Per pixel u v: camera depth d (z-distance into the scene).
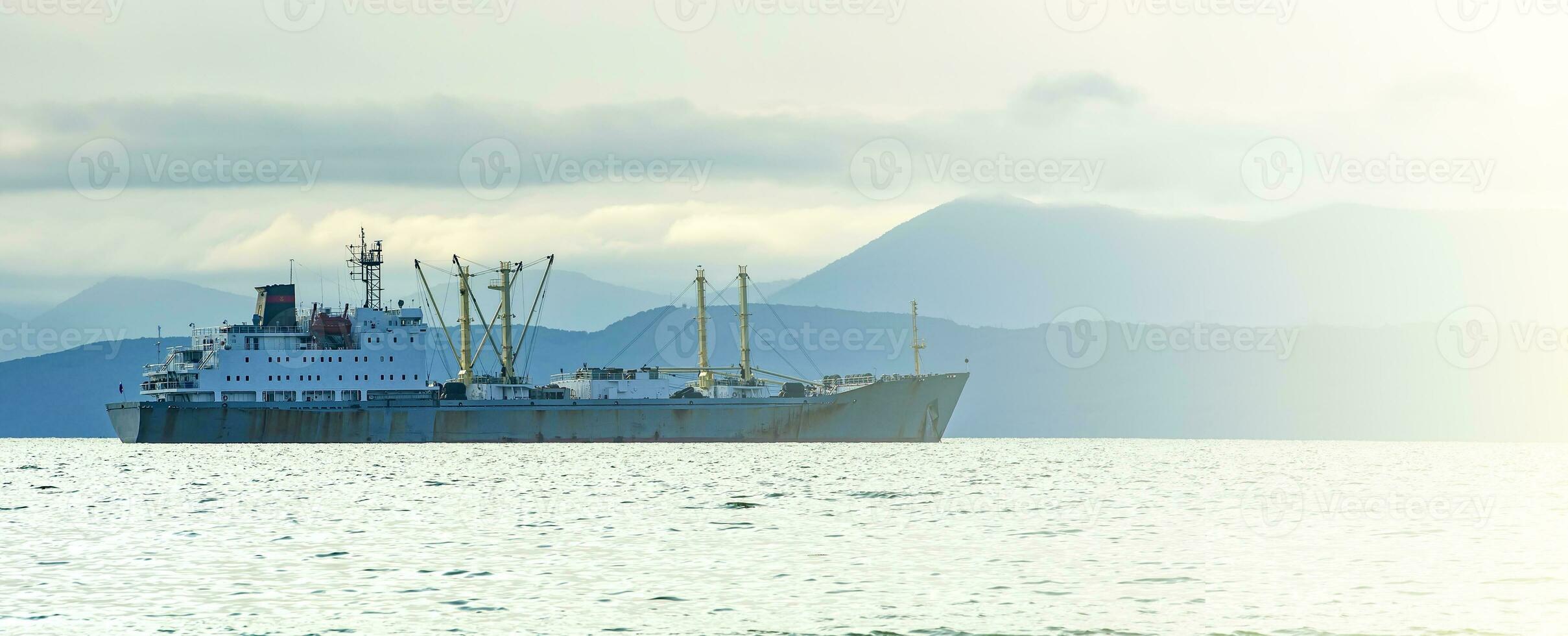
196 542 139.12
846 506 178.50
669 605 103.81
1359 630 95.88
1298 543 138.00
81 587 111.62
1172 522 158.75
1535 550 132.75
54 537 143.12
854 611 101.81
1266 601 105.94
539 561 125.12
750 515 166.62
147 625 97.19
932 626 96.75
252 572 119.12
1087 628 96.38
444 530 149.88
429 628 96.44
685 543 138.38
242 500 187.25
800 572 118.75
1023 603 104.94
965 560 125.81
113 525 154.88
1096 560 125.88
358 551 132.00
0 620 98.94
